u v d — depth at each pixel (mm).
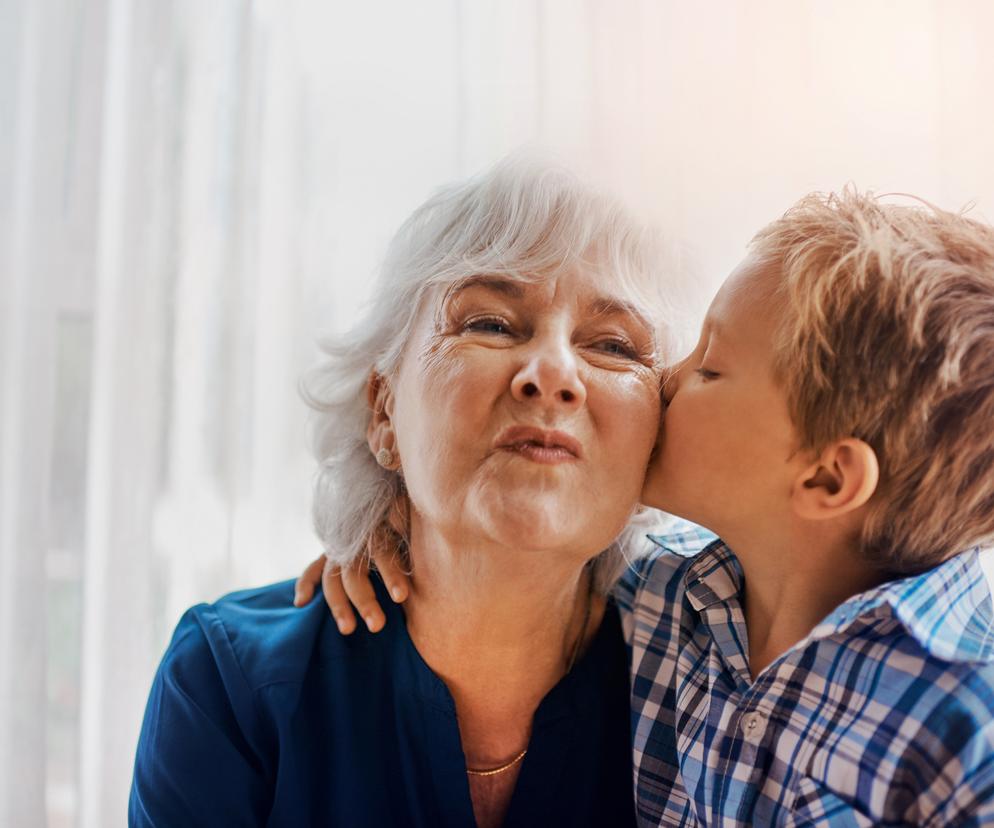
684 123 1511
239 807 894
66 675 1619
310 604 1016
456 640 908
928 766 684
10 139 1593
